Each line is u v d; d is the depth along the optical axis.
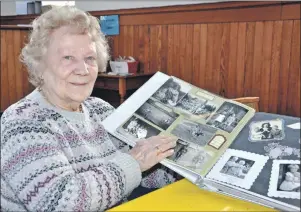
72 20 0.94
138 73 3.20
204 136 0.92
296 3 2.35
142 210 0.74
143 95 1.04
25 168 0.76
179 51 3.04
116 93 3.32
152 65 3.25
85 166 0.94
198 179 0.83
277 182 0.75
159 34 3.15
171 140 0.91
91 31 0.98
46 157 0.78
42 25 0.94
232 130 0.92
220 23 2.75
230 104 1.00
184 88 1.06
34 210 0.74
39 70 0.97
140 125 0.97
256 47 2.60
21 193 0.75
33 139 0.80
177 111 0.99
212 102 1.01
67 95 0.96
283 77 2.50
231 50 2.73
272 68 2.54
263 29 2.54
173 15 3.02
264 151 0.84
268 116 0.94
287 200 0.71
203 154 0.87
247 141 0.88
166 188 0.86
